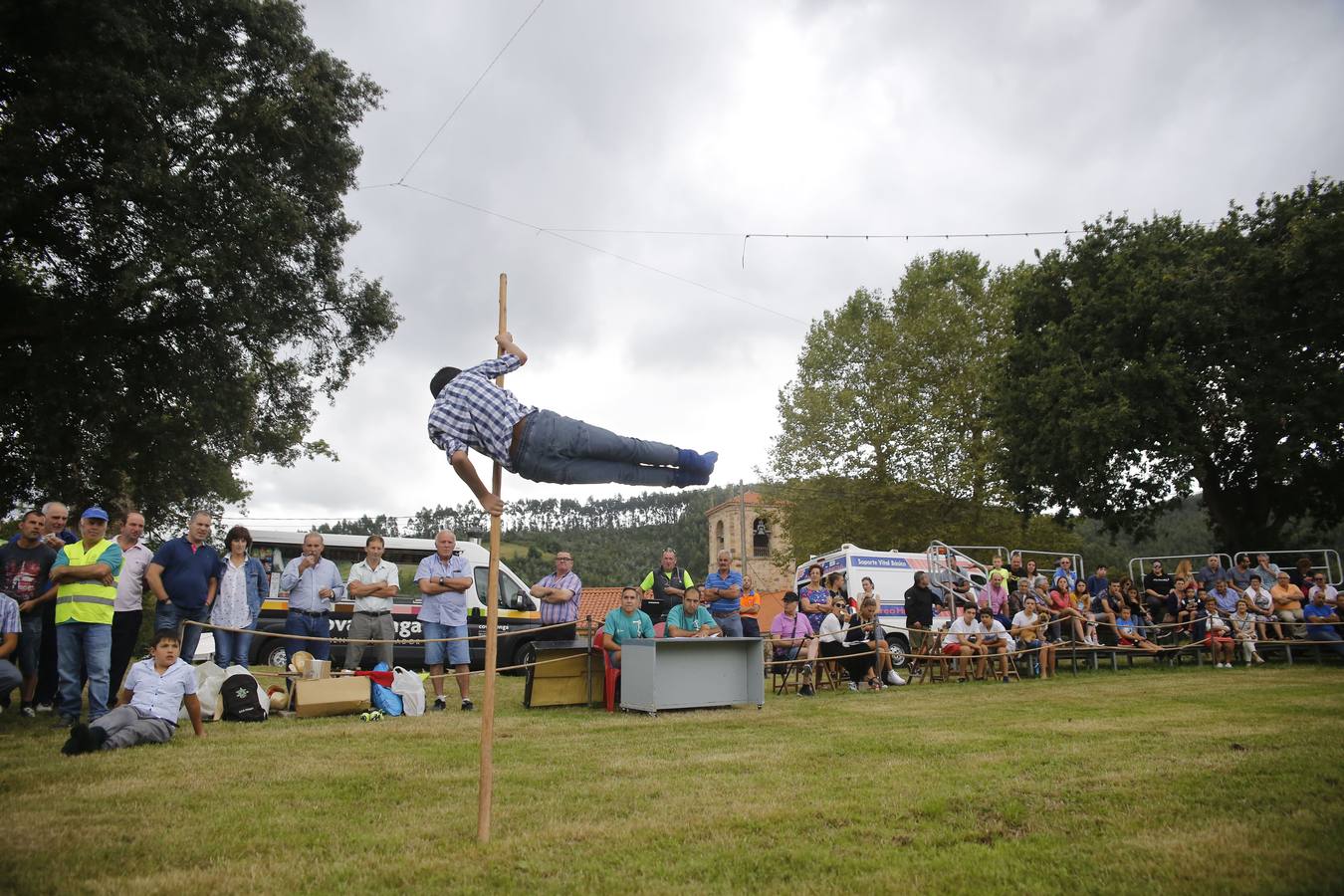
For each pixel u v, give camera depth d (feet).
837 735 23.49
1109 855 11.93
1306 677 38.91
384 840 13.08
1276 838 12.46
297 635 31.45
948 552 52.80
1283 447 73.61
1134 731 22.85
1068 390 80.38
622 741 22.74
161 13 54.13
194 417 63.05
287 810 14.90
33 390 55.16
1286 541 92.48
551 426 14.12
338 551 53.47
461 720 27.78
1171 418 75.87
